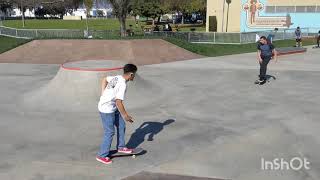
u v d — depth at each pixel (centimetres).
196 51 2612
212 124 1015
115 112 757
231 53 2745
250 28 4506
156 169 729
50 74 1870
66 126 1013
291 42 3481
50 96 1280
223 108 1180
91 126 1009
